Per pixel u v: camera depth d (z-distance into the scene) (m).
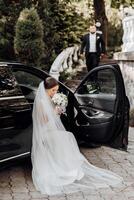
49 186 5.59
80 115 7.00
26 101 6.00
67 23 17.50
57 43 16.70
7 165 5.76
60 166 5.83
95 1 18.72
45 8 15.78
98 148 7.57
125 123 6.80
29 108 5.99
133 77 10.37
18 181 5.93
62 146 5.88
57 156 5.84
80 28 17.92
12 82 5.94
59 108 6.04
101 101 7.10
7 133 5.64
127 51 10.95
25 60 13.48
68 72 14.83
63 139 5.91
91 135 6.93
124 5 19.27
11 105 5.74
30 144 5.99
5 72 5.96
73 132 6.95
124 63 10.73
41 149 5.83
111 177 5.92
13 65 6.19
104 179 5.86
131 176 6.11
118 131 6.81
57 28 17.39
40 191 5.53
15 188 5.66
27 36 13.28
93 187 5.63
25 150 5.95
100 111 7.03
